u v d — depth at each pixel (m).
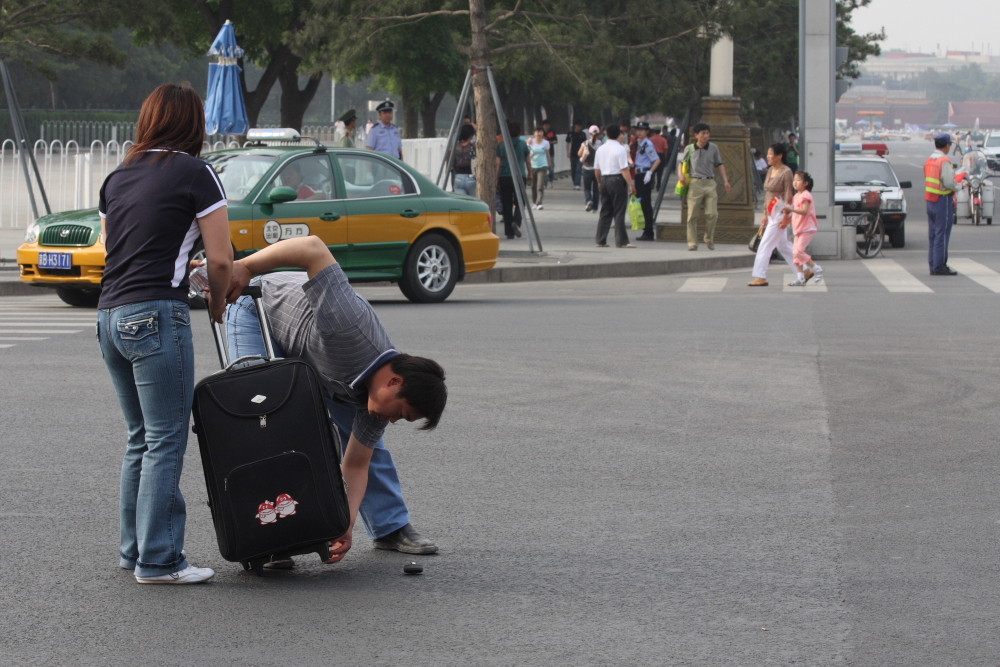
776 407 11.25
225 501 6.29
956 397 11.69
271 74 45.19
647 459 9.37
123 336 6.20
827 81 28.59
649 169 31.33
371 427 6.61
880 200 29.17
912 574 6.75
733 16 28.20
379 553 7.15
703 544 7.31
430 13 27.81
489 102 26.64
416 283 18.83
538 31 28.08
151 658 5.49
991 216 39.34
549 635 5.82
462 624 5.95
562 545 7.29
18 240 26.31
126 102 101.94
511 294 20.75
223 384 6.26
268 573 6.73
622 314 17.55
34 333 15.19
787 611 6.16
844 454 9.55
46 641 5.69
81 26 32.66
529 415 10.86
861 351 14.27
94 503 8.07
